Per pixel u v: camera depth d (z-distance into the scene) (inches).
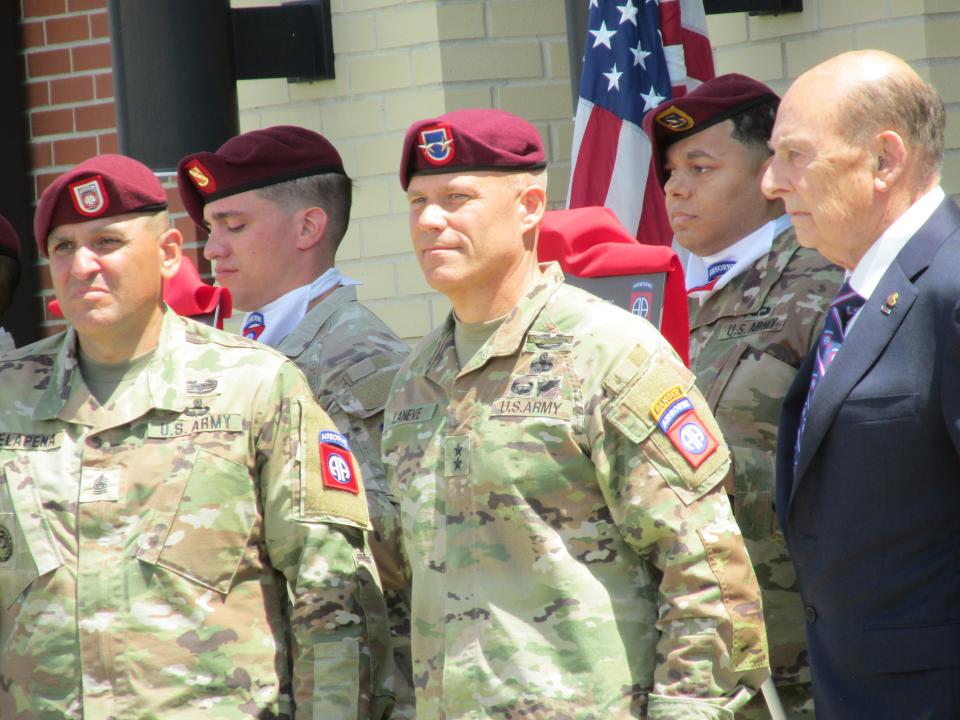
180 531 393.7
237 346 418.3
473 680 355.6
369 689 403.5
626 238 430.3
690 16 561.0
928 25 581.9
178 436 402.6
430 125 370.6
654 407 353.7
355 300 499.8
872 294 351.3
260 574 404.2
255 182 499.5
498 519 360.5
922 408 337.7
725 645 345.7
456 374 382.3
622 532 355.6
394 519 448.1
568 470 357.1
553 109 688.4
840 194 353.7
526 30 684.1
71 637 390.6
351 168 692.7
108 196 401.4
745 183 463.8
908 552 341.4
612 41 547.2
